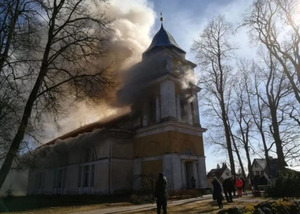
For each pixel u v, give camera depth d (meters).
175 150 25.16
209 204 15.52
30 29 13.73
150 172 26.08
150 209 14.17
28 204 20.80
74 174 30.83
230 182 16.62
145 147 27.58
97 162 27.92
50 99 14.15
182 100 30.06
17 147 12.46
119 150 27.59
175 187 23.34
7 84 13.12
